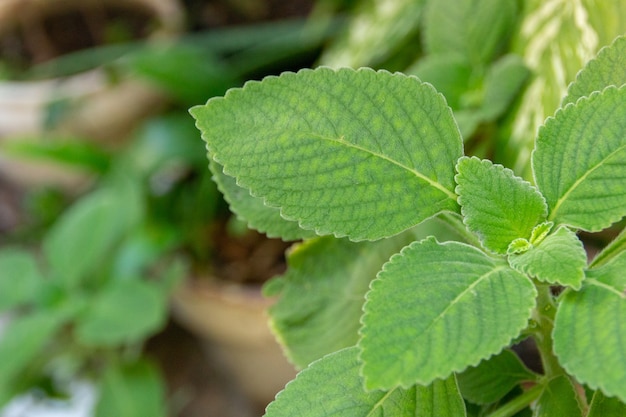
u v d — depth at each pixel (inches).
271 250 38.9
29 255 38.4
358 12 35.5
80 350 40.4
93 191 46.6
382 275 18.1
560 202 18.9
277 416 19.2
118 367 38.0
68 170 46.1
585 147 18.6
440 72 25.6
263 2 47.8
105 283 37.8
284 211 18.7
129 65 40.1
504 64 23.9
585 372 17.1
